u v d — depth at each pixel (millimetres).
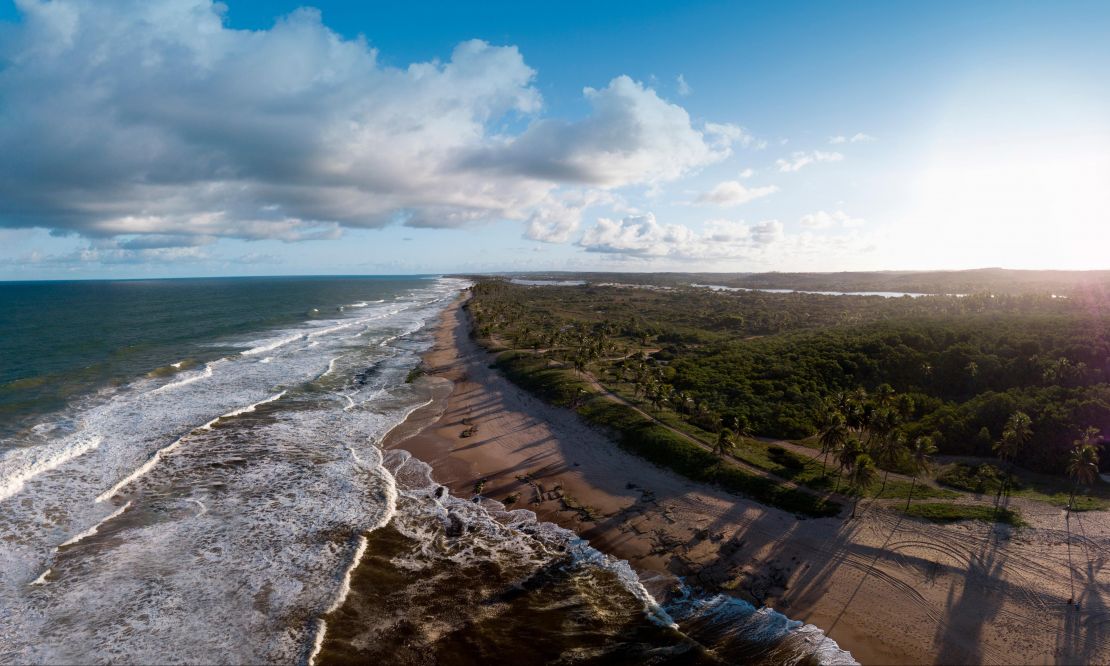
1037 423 43781
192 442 46625
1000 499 36062
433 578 29844
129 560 29875
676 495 38656
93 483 38125
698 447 44875
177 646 24016
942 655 24438
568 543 33469
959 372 59031
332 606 27172
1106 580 27938
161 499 36719
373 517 35844
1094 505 34406
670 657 24703
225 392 61969
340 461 44531
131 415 52000
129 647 23766
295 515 35625
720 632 26156
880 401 50406
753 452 44750
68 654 23188
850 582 29172
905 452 39219
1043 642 24750
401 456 46250
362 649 24547
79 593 26953
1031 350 58438
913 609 27078
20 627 24500
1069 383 50781
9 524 32562
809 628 26250
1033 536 31562
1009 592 27641
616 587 29438
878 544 31859
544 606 27906
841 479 39469
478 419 55906
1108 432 41938
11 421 48469
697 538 33500
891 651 24766
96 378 64750
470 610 27453
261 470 41969
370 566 30625
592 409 55844
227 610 26469
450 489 40406
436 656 24391
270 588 28281
